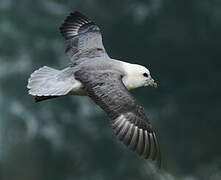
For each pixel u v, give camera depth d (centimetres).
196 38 3653
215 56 3694
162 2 3662
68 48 1451
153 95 3644
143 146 1272
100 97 1301
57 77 1358
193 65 3681
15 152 3478
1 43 3662
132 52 3634
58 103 3584
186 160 3588
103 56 1417
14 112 3512
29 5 3678
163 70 3666
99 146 3591
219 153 3641
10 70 3594
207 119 3688
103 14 3597
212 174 3591
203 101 3694
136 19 3600
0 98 3528
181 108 3675
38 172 3516
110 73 1344
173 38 3631
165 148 3597
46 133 3531
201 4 3691
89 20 1482
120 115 1284
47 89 1342
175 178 3553
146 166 3117
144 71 1426
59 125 3581
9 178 3459
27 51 3669
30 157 3500
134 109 1290
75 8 3634
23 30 3694
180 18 3669
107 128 3591
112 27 3603
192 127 3662
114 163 3550
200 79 3703
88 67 1357
